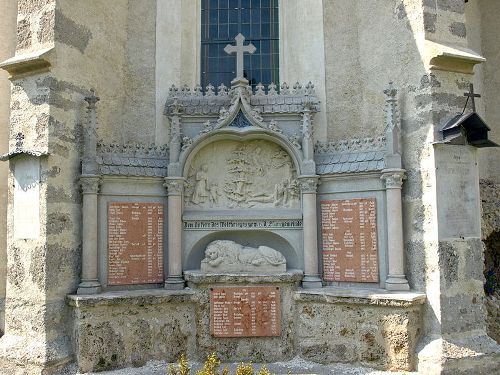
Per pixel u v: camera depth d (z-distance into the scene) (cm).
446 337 862
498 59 1323
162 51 1126
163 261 1018
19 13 973
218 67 1192
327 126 1098
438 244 874
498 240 1305
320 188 1027
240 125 1045
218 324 960
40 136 912
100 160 969
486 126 901
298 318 972
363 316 915
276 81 1184
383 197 954
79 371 871
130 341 921
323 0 1139
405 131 954
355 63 1110
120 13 1098
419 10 932
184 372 730
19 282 918
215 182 1067
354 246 977
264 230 1035
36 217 905
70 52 956
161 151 1050
